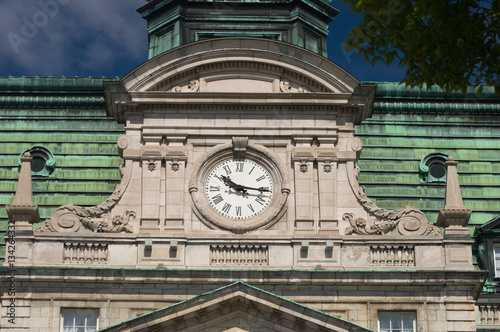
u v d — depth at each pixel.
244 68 61.09
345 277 56.41
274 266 57.00
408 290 56.66
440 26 40.62
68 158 66.75
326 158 59.44
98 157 66.94
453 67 41.09
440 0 40.56
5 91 68.81
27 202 57.44
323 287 56.47
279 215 58.38
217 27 68.69
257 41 60.72
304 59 60.66
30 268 56.12
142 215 58.09
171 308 53.25
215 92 60.22
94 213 58.03
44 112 68.69
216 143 59.78
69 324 56.03
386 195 65.94
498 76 41.34
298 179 59.09
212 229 58.03
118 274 56.28
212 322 53.84
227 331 53.81
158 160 59.22
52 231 57.34
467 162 68.12
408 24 41.22
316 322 53.31
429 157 67.56
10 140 67.50
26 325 55.72
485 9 40.81
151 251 57.12
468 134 69.25
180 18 68.75
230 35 68.44
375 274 56.47
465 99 70.12
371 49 42.41
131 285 56.34
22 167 58.12
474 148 68.75
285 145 59.84
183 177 59.03
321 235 57.66
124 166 59.34
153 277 56.25
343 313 56.22
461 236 57.47
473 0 40.75
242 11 68.94
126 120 60.22
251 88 60.88
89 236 57.19
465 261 57.12
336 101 60.28
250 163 59.62
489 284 63.28
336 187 59.00
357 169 59.56
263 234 57.88
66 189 65.44
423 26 41.41
